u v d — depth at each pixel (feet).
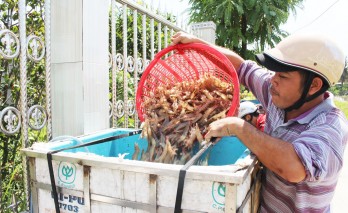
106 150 5.97
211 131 4.38
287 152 3.78
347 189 13.48
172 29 13.24
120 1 8.98
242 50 31.94
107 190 4.06
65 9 7.17
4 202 7.03
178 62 6.98
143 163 3.84
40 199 4.62
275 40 31.19
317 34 4.17
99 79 7.73
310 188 4.42
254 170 4.42
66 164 4.31
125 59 9.35
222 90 6.43
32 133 8.45
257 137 4.02
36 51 6.56
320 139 3.93
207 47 5.85
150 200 3.83
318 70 4.02
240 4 28.14
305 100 4.30
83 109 7.17
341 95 119.65
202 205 3.59
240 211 3.62
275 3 30.32
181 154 5.49
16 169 7.50
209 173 3.44
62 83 7.39
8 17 7.64
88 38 7.23
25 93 6.34
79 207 4.29
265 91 5.75
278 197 4.97
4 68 7.58
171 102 6.39
